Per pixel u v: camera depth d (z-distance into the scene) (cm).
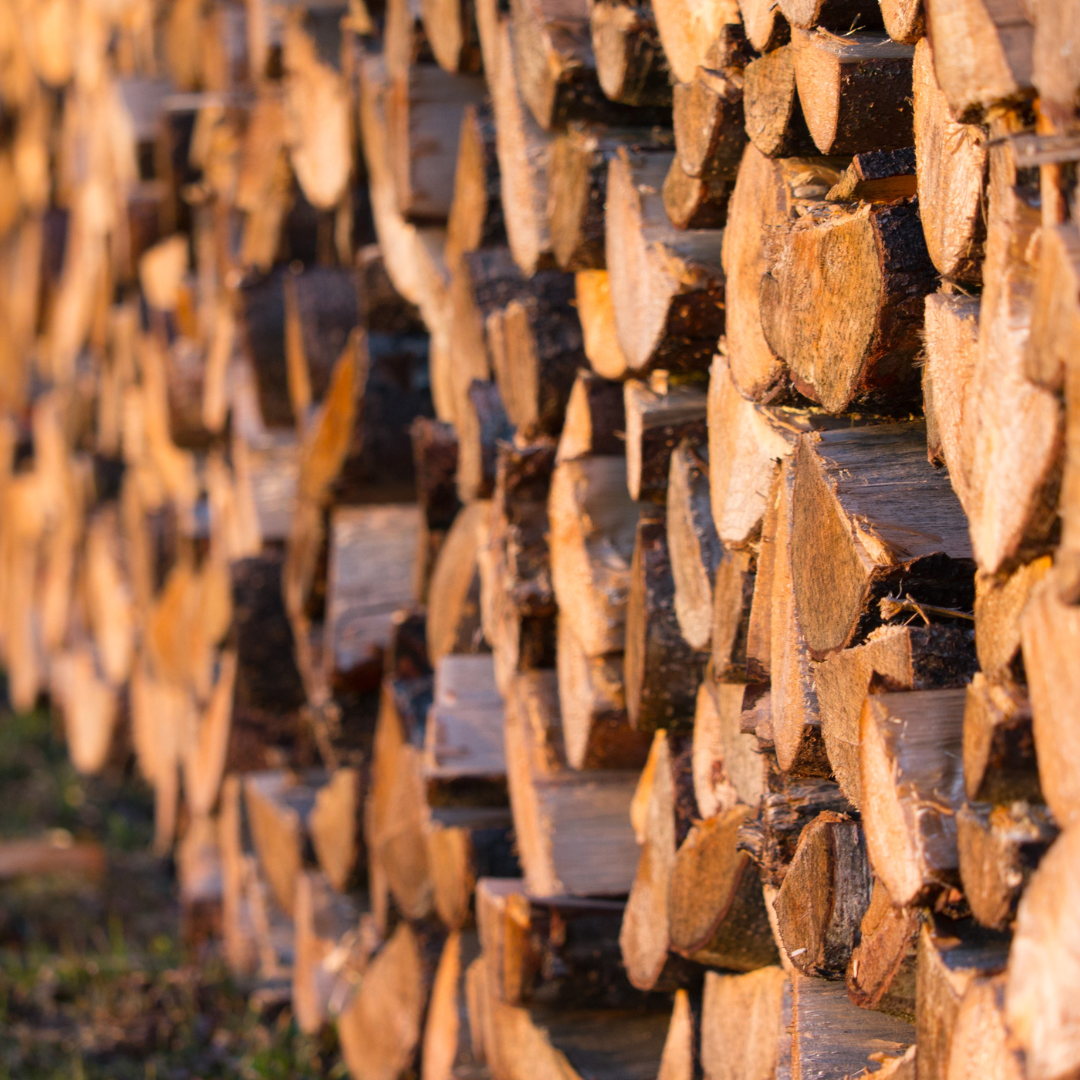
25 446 1767
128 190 1205
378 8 771
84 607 1536
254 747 1004
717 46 649
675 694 665
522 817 692
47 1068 919
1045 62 614
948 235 623
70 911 1187
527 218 684
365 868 842
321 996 883
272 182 897
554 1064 681
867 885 635
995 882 617
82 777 1530
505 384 694
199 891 1105
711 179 652
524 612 686
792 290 637
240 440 945
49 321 1644
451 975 715
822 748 638
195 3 1077
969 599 628
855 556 628
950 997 621
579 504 678
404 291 755
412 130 712
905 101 633
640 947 673
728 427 651
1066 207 614
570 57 673
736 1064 657
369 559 816
